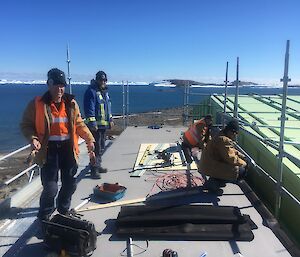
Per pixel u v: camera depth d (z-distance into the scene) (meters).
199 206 4.83
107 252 3.96
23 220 5.67
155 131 11.30
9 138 32.19
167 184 6.10
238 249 4.00
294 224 5.11
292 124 8.38
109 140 11.30
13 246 4.34
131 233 4.25
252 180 7.08
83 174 6.76
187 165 7.11
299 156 6.00
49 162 4.21
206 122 7.54
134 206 4.89
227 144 5.50
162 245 4.08
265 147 6.44
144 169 6.95
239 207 5.21
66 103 4.25
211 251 3.96
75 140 4.33
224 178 5.59
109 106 6.76
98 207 5.12
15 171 16.08
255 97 12.94
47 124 4.09
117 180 6.36
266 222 4.72
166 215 4.54
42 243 4.16
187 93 16.41
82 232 3.79
